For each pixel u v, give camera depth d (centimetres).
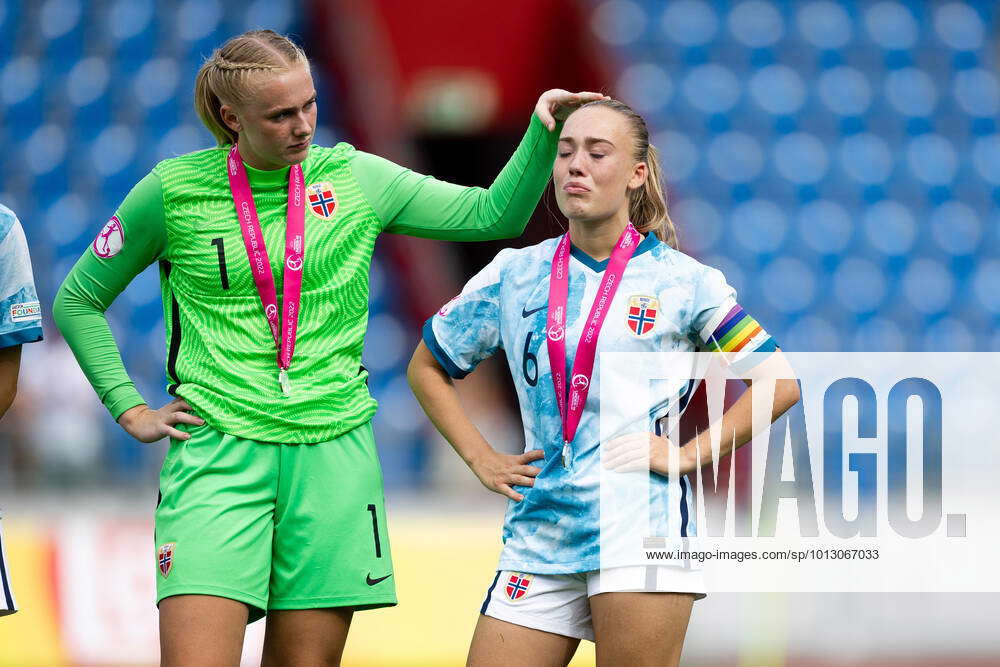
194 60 4888
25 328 1535
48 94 4919
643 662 1420
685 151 4853
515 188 1547
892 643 2370
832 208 4741
